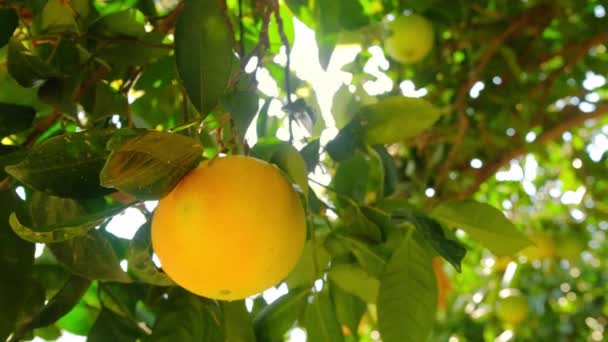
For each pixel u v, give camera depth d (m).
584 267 1.23
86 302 0.47
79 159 0.30
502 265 0.98
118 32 0.41
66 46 0.39
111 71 0.43
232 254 0.27
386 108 0.37
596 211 1.02
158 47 0.42
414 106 0.37
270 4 0.40
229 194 0.28
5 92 0.45
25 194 0.39
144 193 0.29
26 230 0.28
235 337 0.37
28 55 0.36
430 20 0.77
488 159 0.93
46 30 0.40
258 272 0.28
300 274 0.41
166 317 0.37
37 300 0.40
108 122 0.43
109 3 0.48
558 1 0.81
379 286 0.37
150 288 0.43
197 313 0.37
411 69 0.84
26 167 0.29
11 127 0.38
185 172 0.29
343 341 0.39
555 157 1.14
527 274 1.04
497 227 0.37
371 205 0.40
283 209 0.28
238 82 0.39
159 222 0.29
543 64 0.91
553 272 1.03
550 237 0.97
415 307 0.36
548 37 0.91
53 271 0.45
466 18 0.79
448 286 0.86
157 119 0.51
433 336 1.09
